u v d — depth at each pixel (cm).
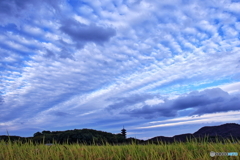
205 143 814
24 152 740
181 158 674
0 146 782
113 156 706
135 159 679
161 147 805
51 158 692
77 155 722
